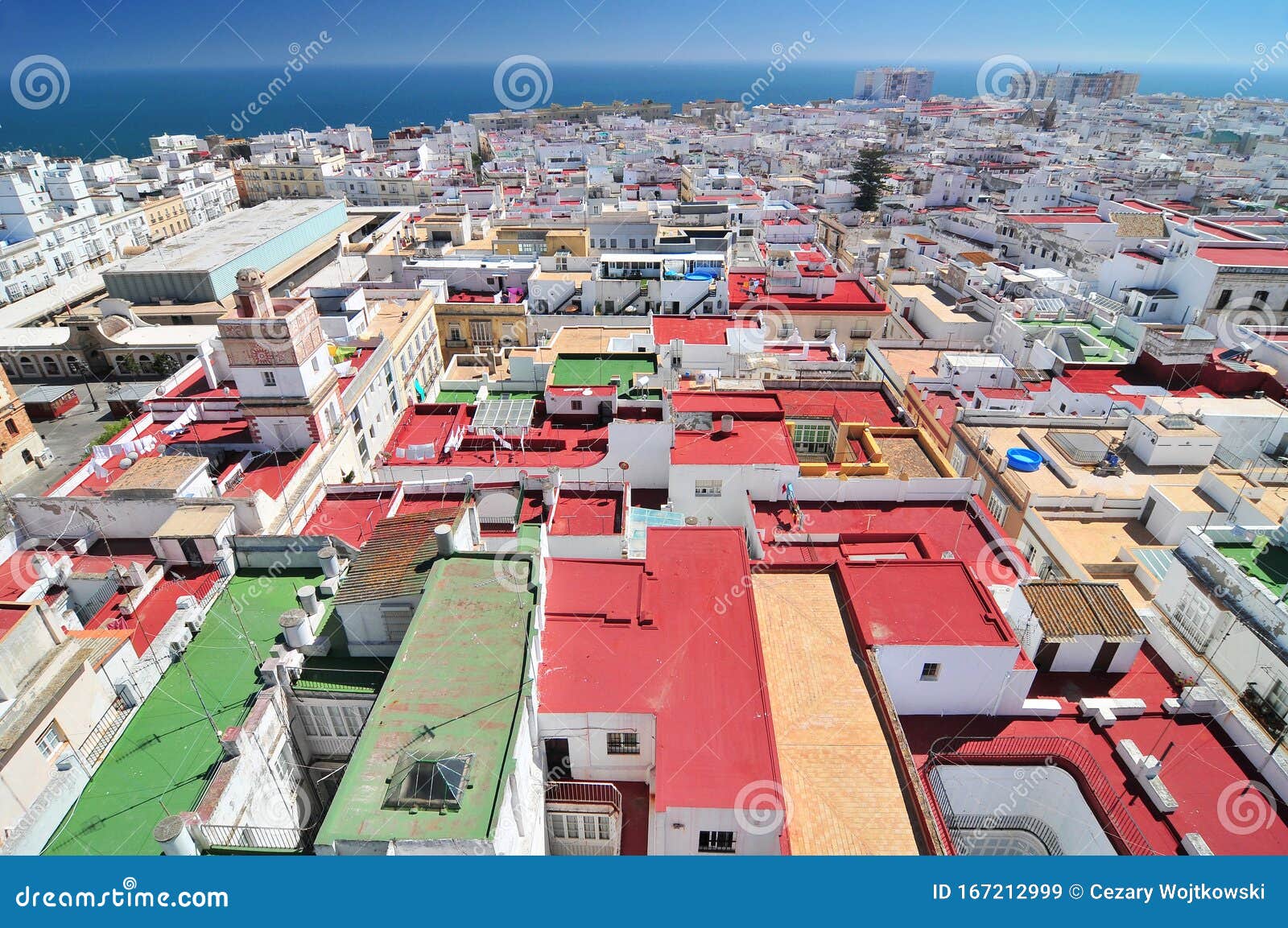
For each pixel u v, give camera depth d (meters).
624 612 28.08
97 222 119.06
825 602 29.02
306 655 24.95
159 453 41.72
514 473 40.53
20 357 85.69
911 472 39.41
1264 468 38.31
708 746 22.97
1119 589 28.95
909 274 79.88
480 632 23.52
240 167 156.88
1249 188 142.12
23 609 22.73
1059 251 84.19
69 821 20.42
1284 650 25.16
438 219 89.94
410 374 60.50
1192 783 23.77
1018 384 53.34
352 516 39.16
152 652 24.88
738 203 106.69
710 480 37.12
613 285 68.69
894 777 22.83
